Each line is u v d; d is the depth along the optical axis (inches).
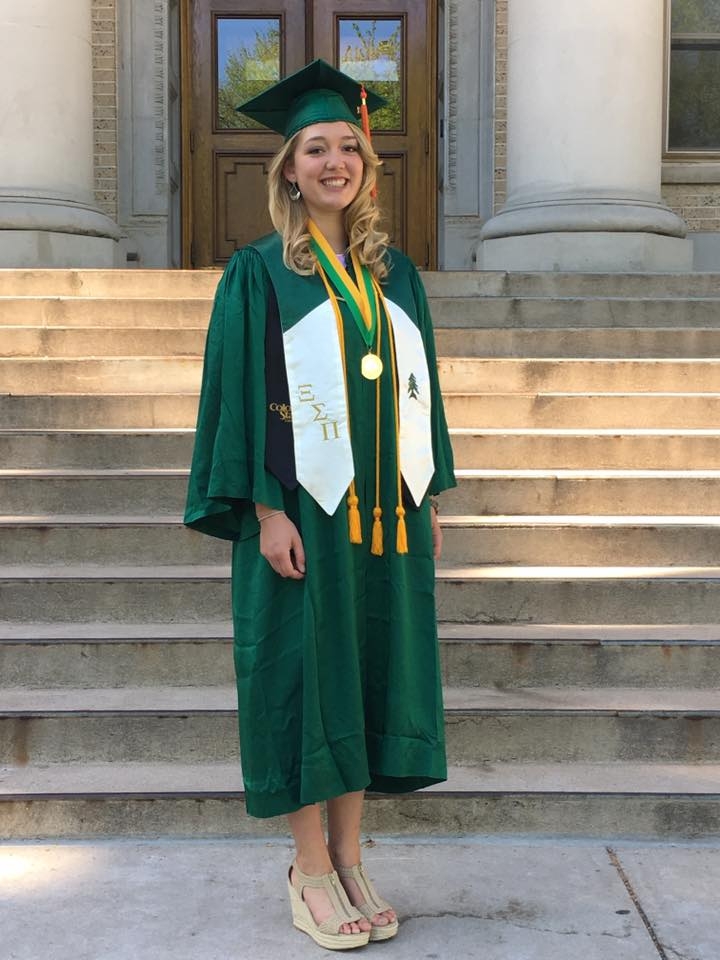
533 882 109.3
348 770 95.0
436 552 106.6
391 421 97.7
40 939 97.7
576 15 281.3
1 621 150.6
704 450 182.2
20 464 182.1
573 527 161.6
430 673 99.9
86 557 162.2
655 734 130.8
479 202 351.3
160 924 100.7
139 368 202.7
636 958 95.0
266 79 365.1
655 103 287.9
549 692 138.6
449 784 123.0
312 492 94.3
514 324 233.6
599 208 279.0
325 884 98.9
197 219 366.9
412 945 97.3
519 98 288.4
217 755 130.2
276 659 95.8
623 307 233.6
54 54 286.5
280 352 96.1
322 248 98.5
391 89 367.6
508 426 194.4
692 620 150.7
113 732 129.7
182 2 360.5
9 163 283.7
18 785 122.7
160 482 172.4
